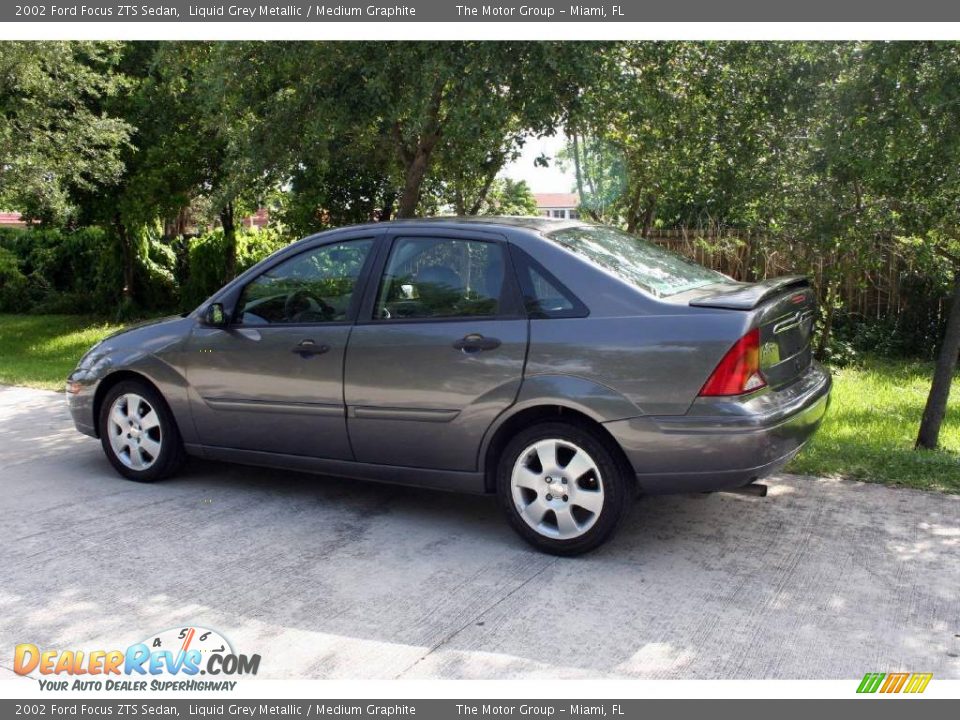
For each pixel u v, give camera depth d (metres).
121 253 17.50
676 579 4.23
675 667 3.43
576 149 9.17
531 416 4.57
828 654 3.51
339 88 7.38
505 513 4.64
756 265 11.56
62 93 12.23
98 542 4.82
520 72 6.75
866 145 6.00
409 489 5.75
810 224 7.01
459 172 9.09
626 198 10.88
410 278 4.86
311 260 5.20
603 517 4.37
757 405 4.14
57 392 9.55
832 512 5.13
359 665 3.49
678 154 8.19
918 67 5.67
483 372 4.54
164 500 5.55
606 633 3.71
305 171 12.02
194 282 17.08
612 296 4.36
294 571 4.41
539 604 3.99
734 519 5.04
